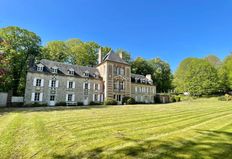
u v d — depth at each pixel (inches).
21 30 1262.3
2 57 471.2
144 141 222.2
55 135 254.8
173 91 2235.5
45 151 192.2
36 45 1359.5
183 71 2353.6
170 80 2206.0
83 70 1295.5
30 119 402.6
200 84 1889.8
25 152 190.4
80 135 255.0
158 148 195.2
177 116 464.8
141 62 2065.7
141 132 273.3
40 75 1072.8
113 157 173.5
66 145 210.1
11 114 522.9
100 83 1298.0
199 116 467.8
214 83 1834.4
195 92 1908.2
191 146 200.8
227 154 177.3
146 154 178.5
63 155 181.5
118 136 249.0
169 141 220.8
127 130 288.0
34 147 204.2
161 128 304.0
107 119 402.9
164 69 2166.6
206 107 772.6
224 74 1872.5
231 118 433.7
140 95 1573.6
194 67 2011.6
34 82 1046.4
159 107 793.6
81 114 502.0
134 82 1556.3
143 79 1653.5
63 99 1128.8
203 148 194.1
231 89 1852.9
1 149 198.5
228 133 263.9
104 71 1306.6
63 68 1201.4
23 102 998.4
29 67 1075.3
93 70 1359.5
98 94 1269.7
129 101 1288.1
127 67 1401.3
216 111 599.8
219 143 211.3
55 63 1197.7
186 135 251.1
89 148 199.3
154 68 2144.4
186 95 2006.6
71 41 1743.4
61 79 1144.2
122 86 1348.4
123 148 196.9
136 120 391.2
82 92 1208.2
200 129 294.7
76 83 1197.1
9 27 1216.8
